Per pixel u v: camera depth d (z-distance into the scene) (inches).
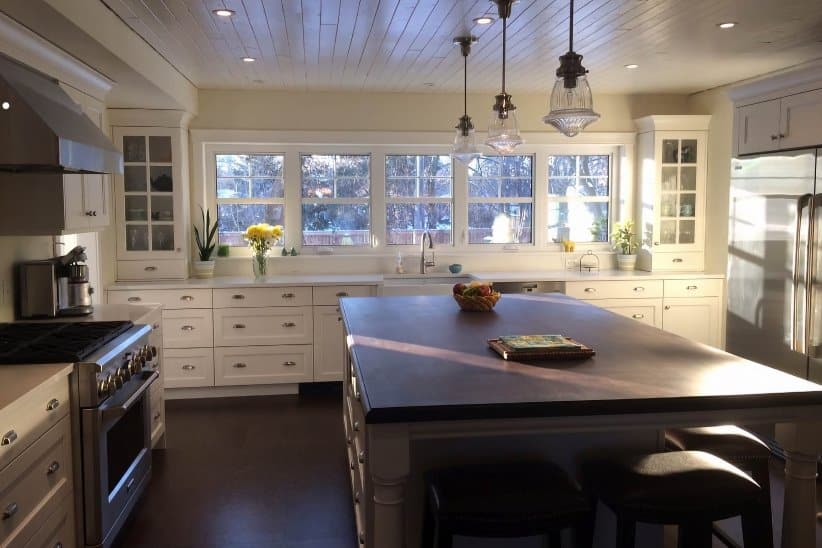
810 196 142.0
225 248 221.9
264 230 213.6
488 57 172.2
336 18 136.3
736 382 79.0
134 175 203.2
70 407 100.0
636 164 234.1
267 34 148.6
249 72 189.2
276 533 117.3
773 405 74.2
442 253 231.1
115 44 133.3
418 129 224.7
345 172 229.9
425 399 71.8
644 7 130.0
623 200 236.7
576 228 239.3
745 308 163.8
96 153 120.7
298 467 146.7
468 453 90.5
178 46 158.9
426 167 233.3
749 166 162.9
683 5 128.8
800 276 144.9
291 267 224.2
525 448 91.4
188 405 193.8
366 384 78.5
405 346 100.7
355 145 227.5
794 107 148.4
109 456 107.4
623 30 146.4
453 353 95.8
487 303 132.6
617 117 231.5
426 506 81.0
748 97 163.6
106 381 103.9
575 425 73.1
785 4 128.6
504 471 80.4
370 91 219.1
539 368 86.5
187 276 209.9
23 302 134.0
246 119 216.1
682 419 74.6
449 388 76.6
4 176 126.1
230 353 199.8
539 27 143.6
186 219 210.2
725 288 214.8
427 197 233.9
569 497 73.6
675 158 222.8
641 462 81.7
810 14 135.3
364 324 119.6
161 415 156.9
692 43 158.4
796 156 147.3
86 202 140.0
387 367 87.3
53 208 127.3
